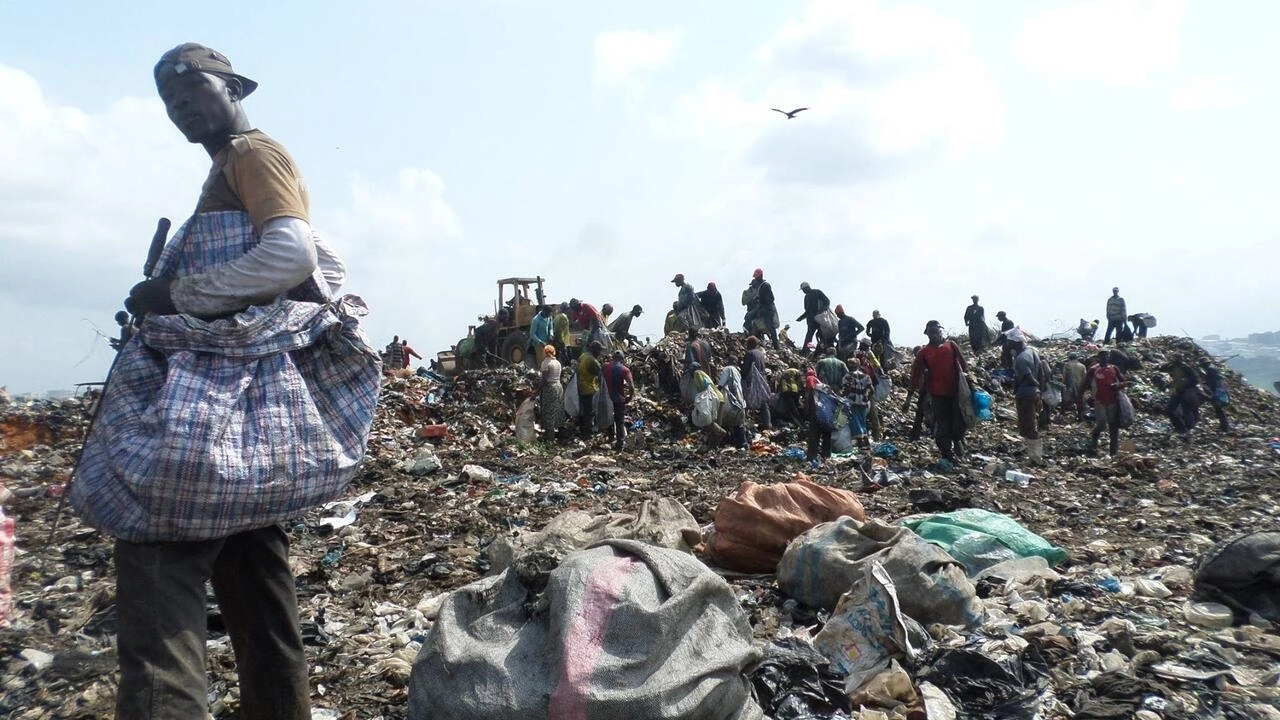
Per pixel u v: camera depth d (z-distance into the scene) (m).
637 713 2.72
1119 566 5.86
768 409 15.48
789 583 4.88
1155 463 11.44
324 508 7.81
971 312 25.47
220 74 2.21
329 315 2.17
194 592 2.00
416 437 13.16
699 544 5.84
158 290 2.02
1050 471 11.59
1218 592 4.73
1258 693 3.59
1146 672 3.80
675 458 13.41
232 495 1.92
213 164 2.18
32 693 3.79
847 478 10.91
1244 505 8.66
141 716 1.85
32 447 9.45
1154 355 24.25
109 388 2.02
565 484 9.88
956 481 10.28
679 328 20.52
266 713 2.40
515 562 3.44
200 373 1.99
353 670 4.10
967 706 3.55
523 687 2.84
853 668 3.86
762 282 20.70
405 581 5.84
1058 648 4.06
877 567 4.10
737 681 3.02
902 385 20.39
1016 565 5.36
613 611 2.95
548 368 14.21
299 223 2.10
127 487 1.91
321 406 2.16
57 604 4.98
